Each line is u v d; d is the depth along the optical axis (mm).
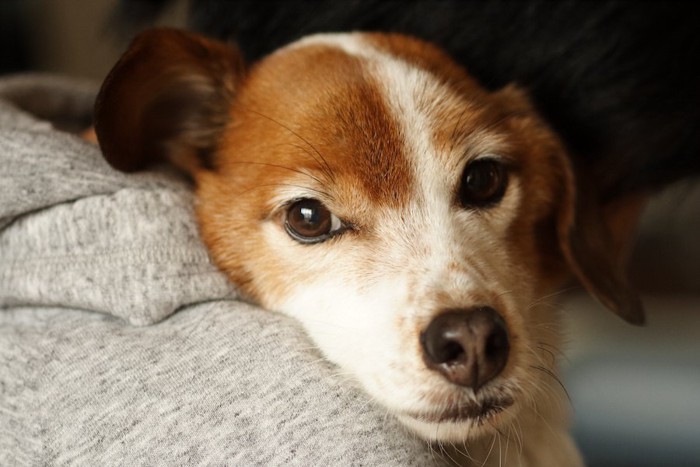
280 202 317
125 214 282
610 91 329
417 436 292
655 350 661
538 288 351
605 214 367
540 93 342
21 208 283
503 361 289
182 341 274
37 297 284
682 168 338
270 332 281
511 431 323
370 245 313
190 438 258
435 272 301
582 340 664
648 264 730
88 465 258
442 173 319
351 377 296
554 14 327
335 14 358
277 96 330
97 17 804
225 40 369
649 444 594
